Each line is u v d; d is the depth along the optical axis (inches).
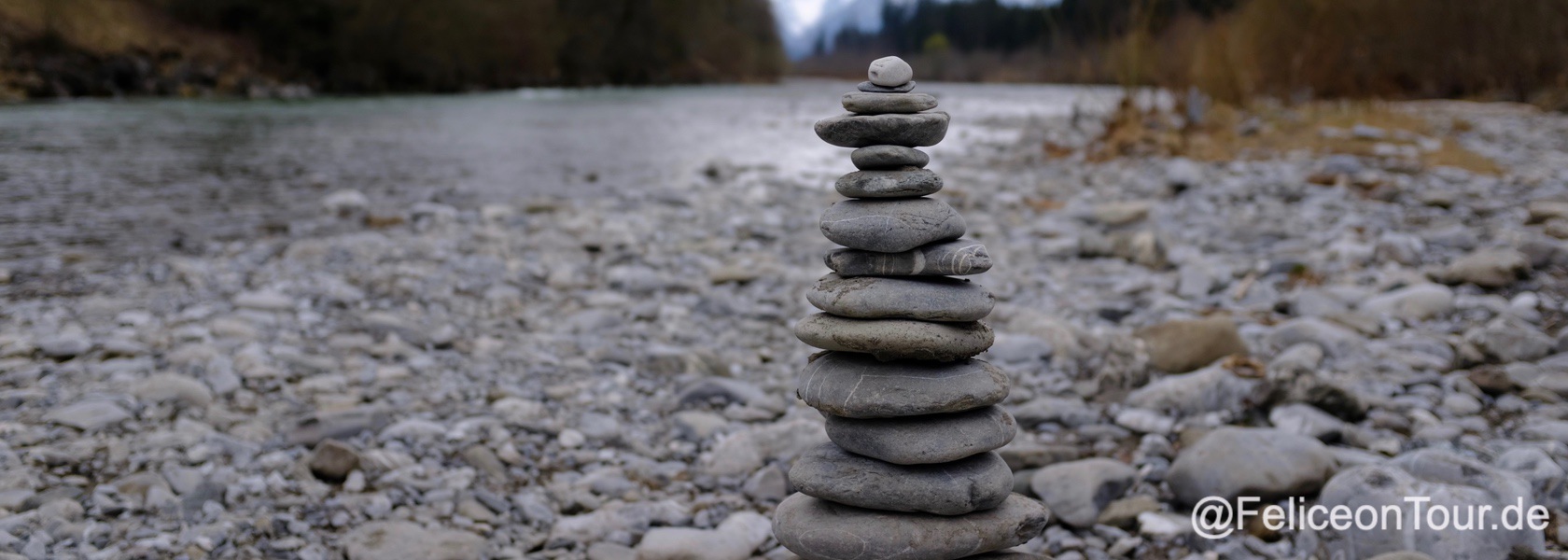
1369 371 176.6
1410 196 323.3
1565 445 143.3
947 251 91.9
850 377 93.4
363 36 1326.3
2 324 198.2
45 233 294.7
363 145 586.9
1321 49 609.9
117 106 856.9
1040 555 97.5
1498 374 167.3
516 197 384.5
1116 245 277.0
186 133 617.9
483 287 247.4
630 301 240.2
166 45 1161.4
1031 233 309.3
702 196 390.3
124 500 127.3
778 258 289.7
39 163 451.5
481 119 836.6
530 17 1696.6
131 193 375.9
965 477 93.4
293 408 164.2
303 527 125.0
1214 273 244.2
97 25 1087.6
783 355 206.8
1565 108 622.2
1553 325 193.9
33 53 988.6
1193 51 561.3
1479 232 267.6
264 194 382.9
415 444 152.3
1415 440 150.1
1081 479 136.1
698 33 2283.5
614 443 160.4
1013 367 192.5
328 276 246.2
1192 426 162.4
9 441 140.9
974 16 2551.7
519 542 128.1
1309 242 275.7
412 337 203.5
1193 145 456.8
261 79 1228.5
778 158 543.5
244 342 192.9
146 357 179.6
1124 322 219.8
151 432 149.0
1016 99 1275.8
